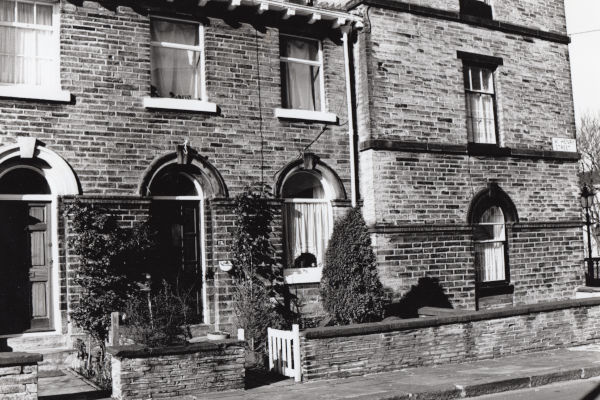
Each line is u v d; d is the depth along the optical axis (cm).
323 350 1024
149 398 888
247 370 1089
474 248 1527
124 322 1024
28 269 1107
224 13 1312
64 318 1103
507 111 1606
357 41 1444
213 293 1252
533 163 1634
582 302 1331
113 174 1165
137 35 1217
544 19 1708
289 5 1339
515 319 1228
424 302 1407
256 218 1288
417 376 1026
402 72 1451
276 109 1342
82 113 1149
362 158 1421
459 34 1548
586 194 2333
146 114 1208
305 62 1430
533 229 1614
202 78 1298
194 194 1273
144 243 1152
